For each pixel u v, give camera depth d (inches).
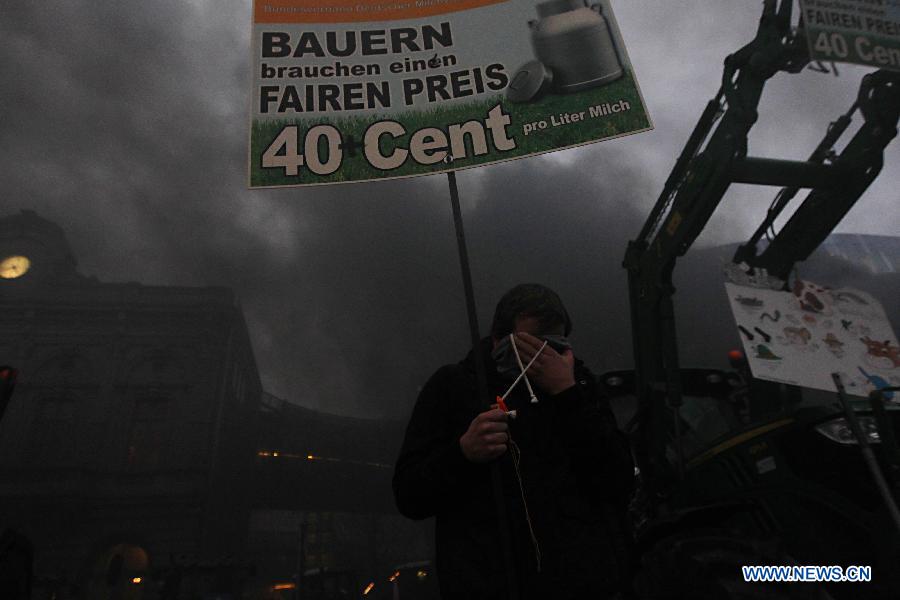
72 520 1037.8
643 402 191.9
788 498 127.1
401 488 50.3
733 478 143.7
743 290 118.6
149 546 1058.7
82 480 1061.1
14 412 1114.7
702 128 208.1
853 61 136.9
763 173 194.4
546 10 72.7
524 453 48.8
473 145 66.7
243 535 1514.5
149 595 999.6
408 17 74.3
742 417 180.9
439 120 68.2
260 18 73.4
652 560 119.5
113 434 1135.6
